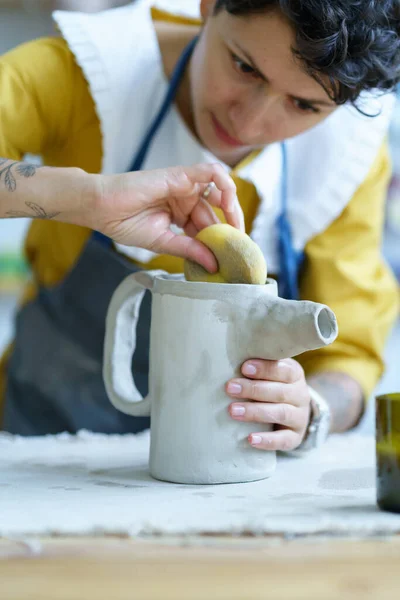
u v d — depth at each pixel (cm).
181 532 63
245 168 116
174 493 77
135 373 126
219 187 89
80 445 101
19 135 112
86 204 86
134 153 118
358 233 128
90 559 58
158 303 83
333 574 55
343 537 63
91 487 80
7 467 89
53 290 130
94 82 114
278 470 88
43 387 130
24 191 87
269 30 87
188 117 118
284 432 85
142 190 86
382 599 51
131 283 89
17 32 244
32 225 135
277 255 125
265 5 86
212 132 108
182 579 54
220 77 98
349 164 123
